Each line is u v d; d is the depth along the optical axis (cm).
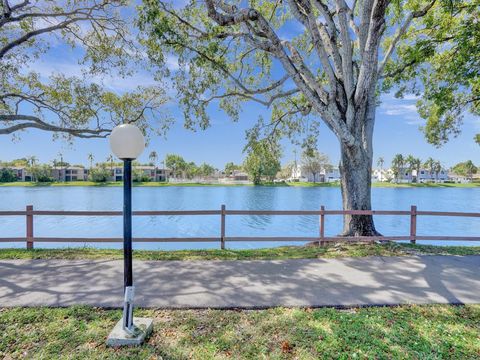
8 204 2734
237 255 650
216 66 862
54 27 965
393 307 400
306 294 434
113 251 676
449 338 328
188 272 528
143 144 339
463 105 1203
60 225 1850
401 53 1011
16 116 1010
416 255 645
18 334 324
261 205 2792
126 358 287
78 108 1088
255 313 377
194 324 350
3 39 961
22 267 550
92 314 369
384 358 291
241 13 684
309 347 308
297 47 1121
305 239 726
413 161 8850
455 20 876
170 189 5450
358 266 570
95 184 6575
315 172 6950
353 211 755
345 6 780
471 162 9531
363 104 774
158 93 1151
